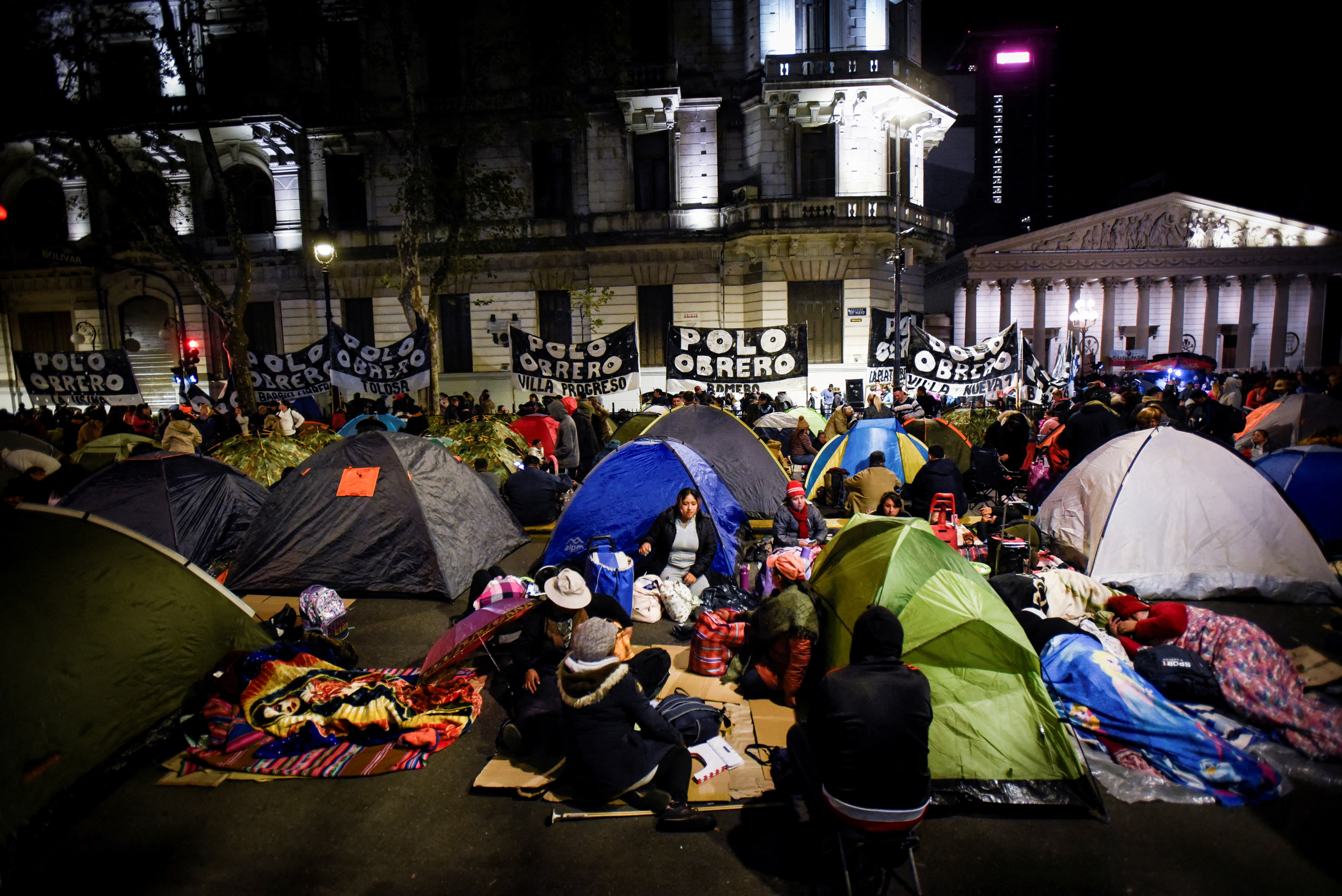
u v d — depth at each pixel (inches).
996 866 127.1
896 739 111.5
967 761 147.2
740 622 200.2
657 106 938.1
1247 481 251.6
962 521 330.3
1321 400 398.9
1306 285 1507.1
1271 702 164.2
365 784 156.6
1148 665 173.2
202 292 685.9
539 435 529.0
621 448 293.1
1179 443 257.9
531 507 371.9
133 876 130.2
